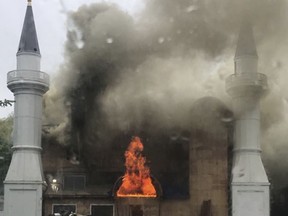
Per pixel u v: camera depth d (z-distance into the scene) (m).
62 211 40.47
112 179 46.56
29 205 38.62
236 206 38.84
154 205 43.41
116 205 43.28
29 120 40.22
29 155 39.66
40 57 41.69
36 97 40.84
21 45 41.38
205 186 43.06
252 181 38.88
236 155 40.31
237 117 40.62
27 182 38.78
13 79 40.44
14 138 40.31
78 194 43.50
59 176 46.00
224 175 43.12
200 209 42.69
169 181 46.06
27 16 42.50
